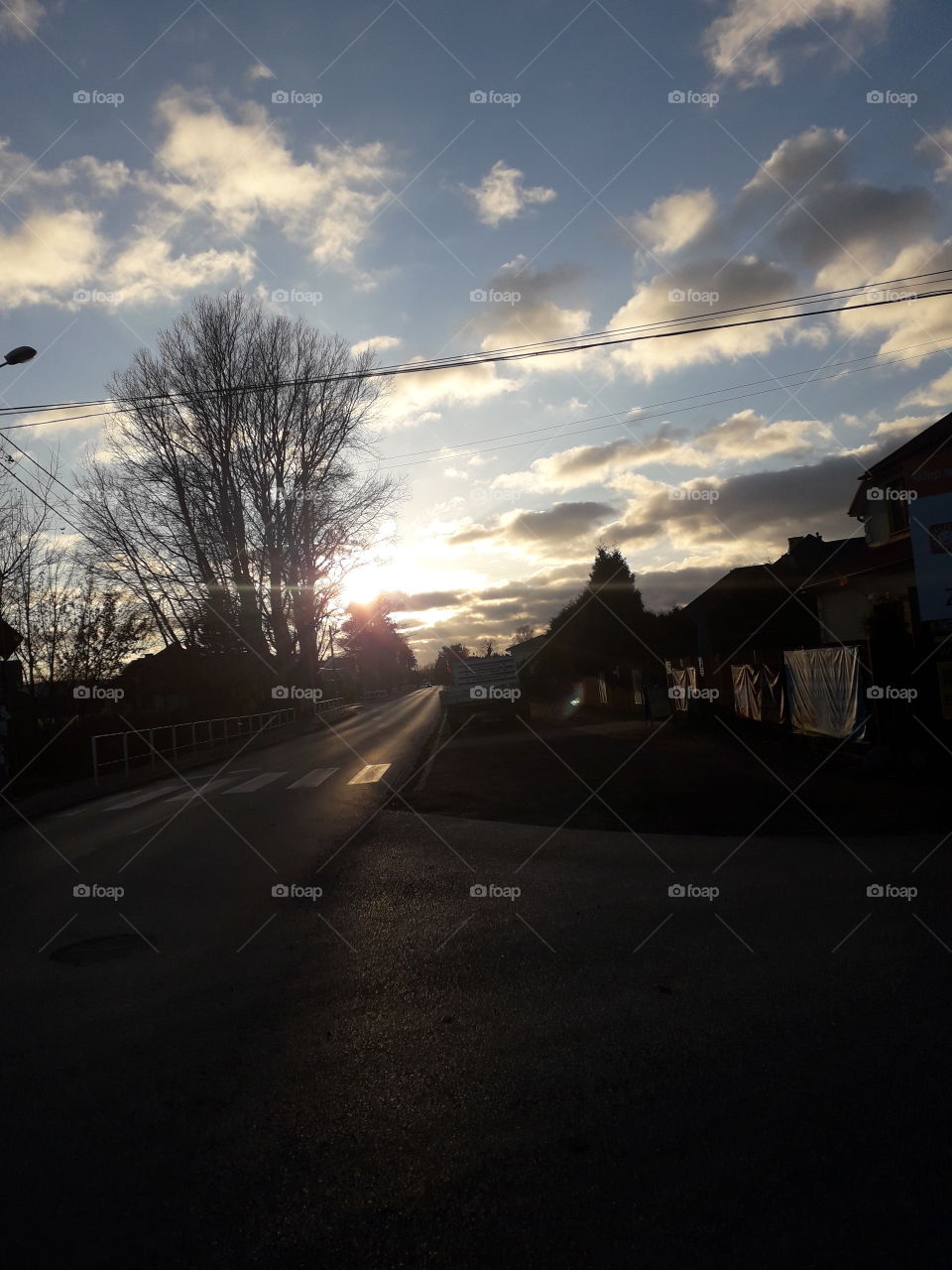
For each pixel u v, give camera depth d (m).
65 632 26.83
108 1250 3.10
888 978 5.45
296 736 38.12
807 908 7.20
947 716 13.79
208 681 36.75
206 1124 3.99
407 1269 2.95
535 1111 3.98
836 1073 4.21
